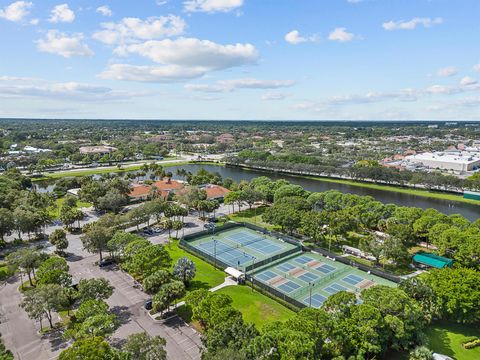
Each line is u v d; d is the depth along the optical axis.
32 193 138.88
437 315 65.75
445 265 86.81
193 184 186.62
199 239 114.06
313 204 138.38
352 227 109.31
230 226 125.44
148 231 118.25
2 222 101.50
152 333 62.09
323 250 101.06
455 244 88.50
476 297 59.97
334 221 106.31
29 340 60.31
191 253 100.81
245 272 87.62
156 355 46.31
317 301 73.81
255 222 133.12
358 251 101.19
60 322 65.81
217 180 195.12
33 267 79.31
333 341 51.06
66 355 42.72
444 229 96.62
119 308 70.31
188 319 66.81
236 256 99.62
